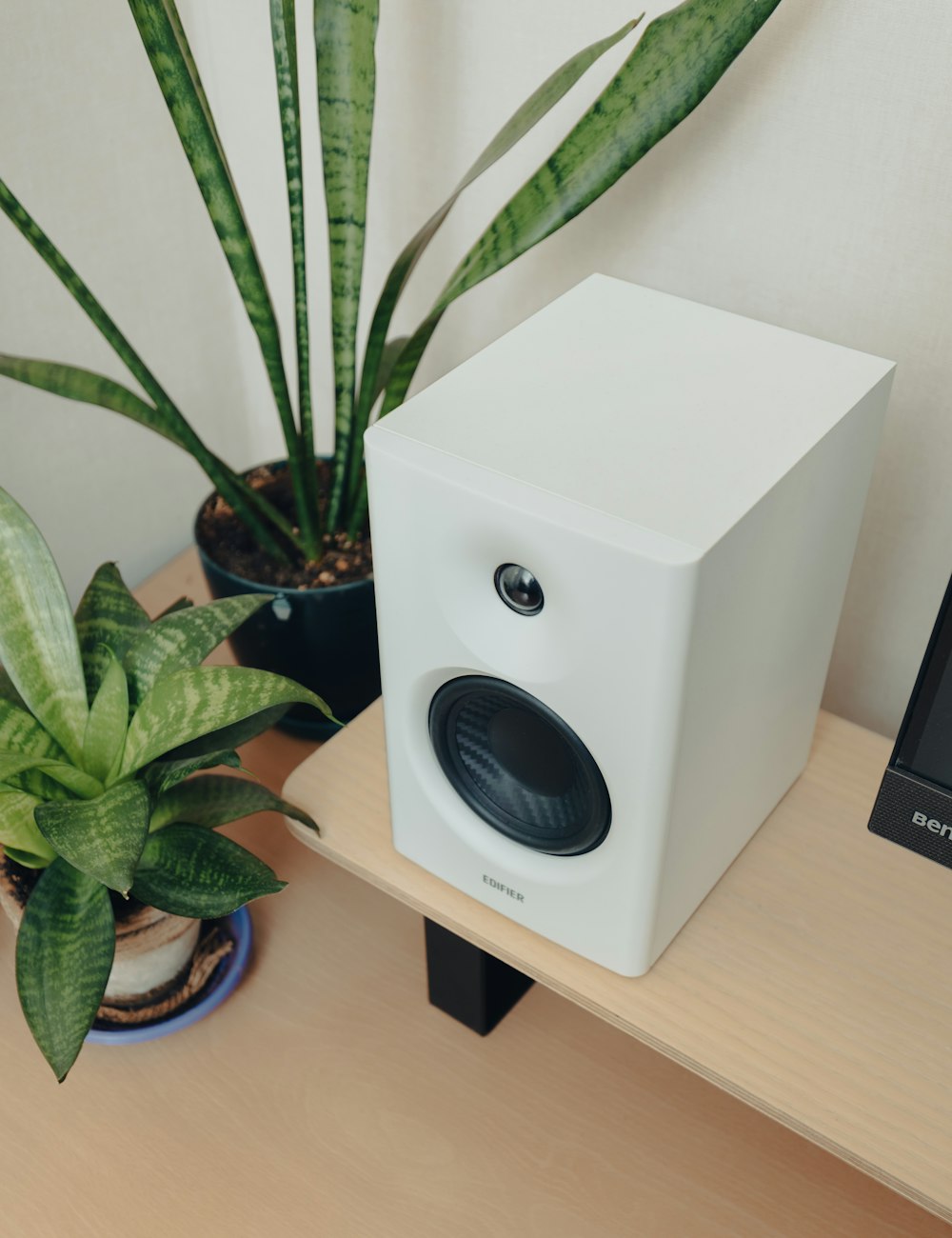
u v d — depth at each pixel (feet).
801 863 2.42
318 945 2.93
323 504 3.28
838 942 2.27
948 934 2.29
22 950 2.18
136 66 3.09
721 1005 2.17
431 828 2.29
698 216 2.61
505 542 1.75
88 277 3.24
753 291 2.65
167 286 3.48
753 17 2.07
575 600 1.71
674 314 2.21
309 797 2.55
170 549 3.93
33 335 3.18
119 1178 2.52
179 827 2.40
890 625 2.86
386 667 2.13
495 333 3.14
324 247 3.41
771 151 2.43
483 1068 2.71
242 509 2.99
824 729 2.72
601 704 1.80
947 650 1.83
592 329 2.16
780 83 2.33
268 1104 2.64
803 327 2.63
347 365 2.80
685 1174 2.53
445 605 1.91
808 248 2.51
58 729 2.33
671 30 2.15
